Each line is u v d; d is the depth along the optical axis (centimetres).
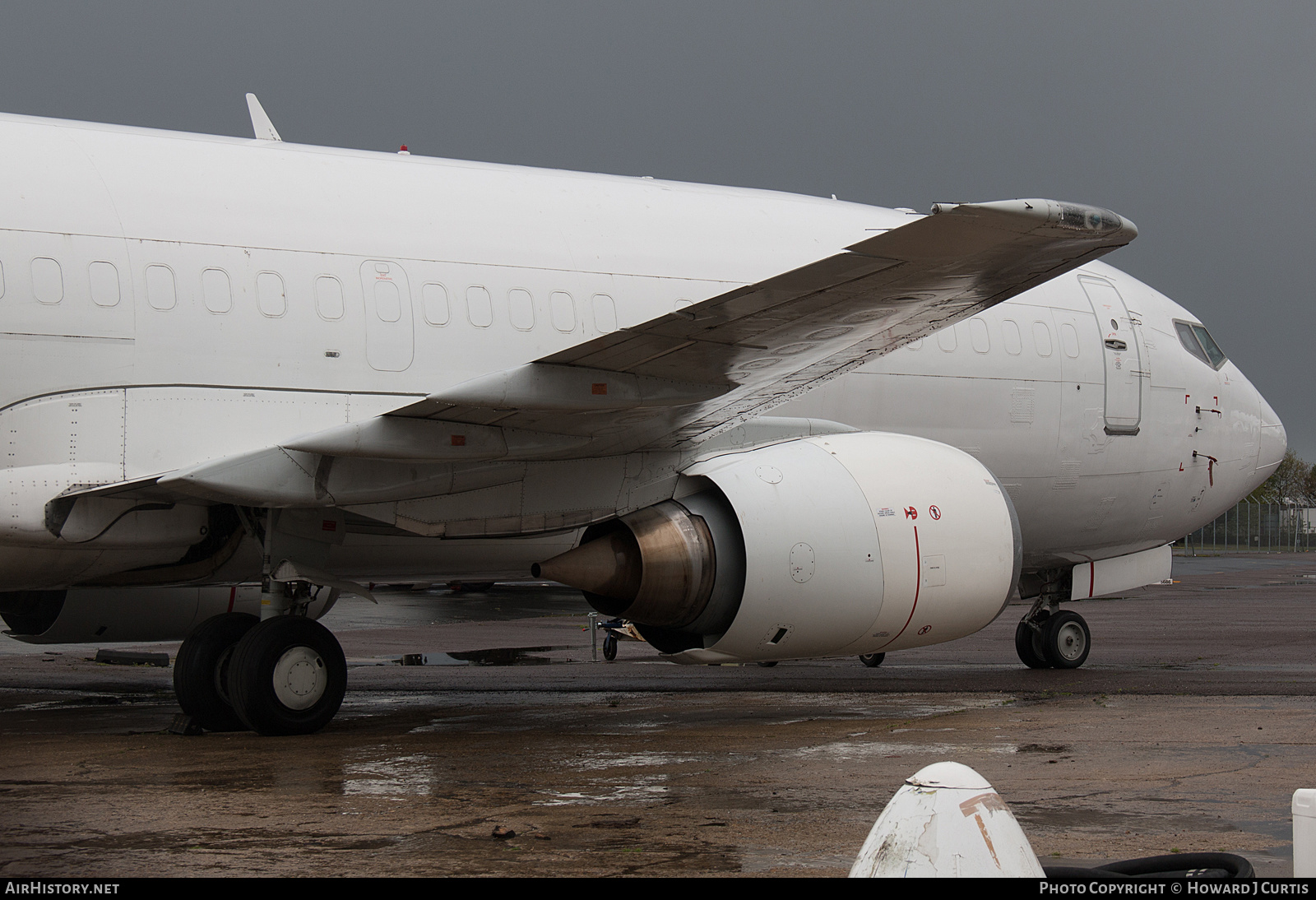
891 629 1254
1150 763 973
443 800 829
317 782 900
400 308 1249
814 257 1488
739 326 977
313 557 1197
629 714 1347
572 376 1037
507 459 1159
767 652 1227
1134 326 1731
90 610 1541
